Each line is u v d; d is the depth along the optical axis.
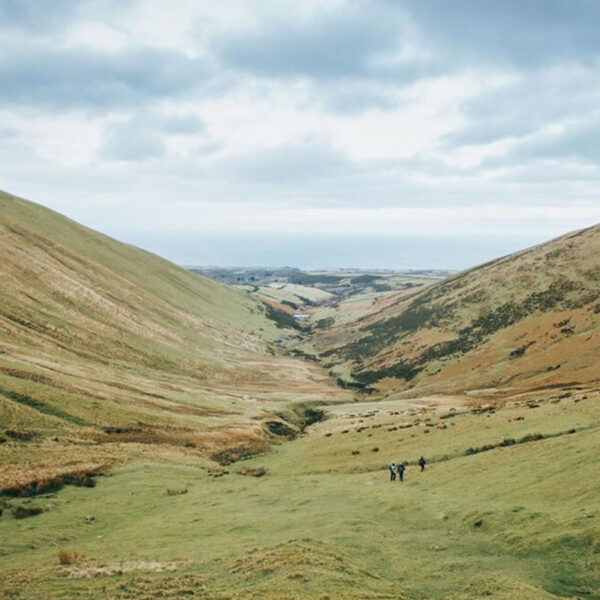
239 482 47.78
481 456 41.12
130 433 61.91
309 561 20.86
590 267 151.75
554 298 143.00
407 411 83.00
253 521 31.67
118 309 147.12
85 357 101.38
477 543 24.17
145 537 30.28
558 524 23.77
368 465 48.66
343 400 117.25
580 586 18.94
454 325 159.00
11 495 40.06
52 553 27.83
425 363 138.00
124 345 123.69
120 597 19.02
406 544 24.97
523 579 19.59
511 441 43.94
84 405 65.31
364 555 23.45
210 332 182.25
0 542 29.72
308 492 40.06
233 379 134.88
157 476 48.97
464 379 115.56
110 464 50.41
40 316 111.50
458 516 27.94
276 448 69.62
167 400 85.25
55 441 52.97
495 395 90.88
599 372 86.62
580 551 21.12
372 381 139.38
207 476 51.78
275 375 147.38
